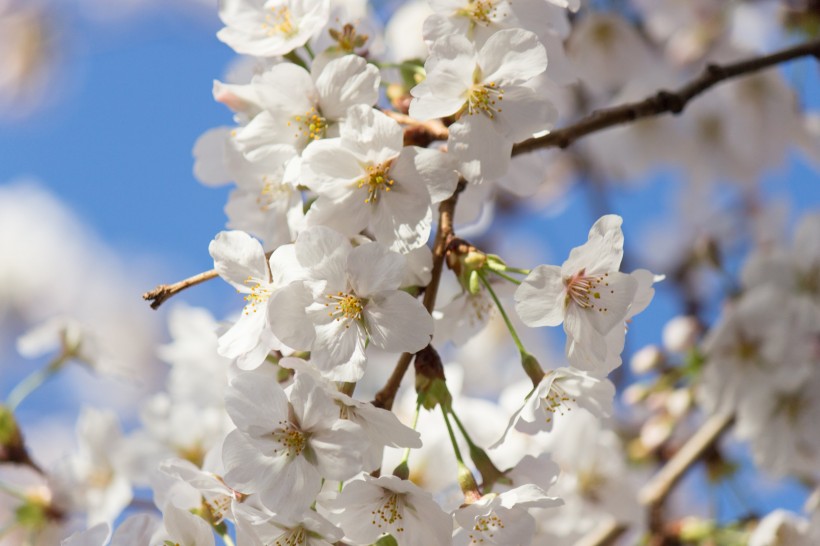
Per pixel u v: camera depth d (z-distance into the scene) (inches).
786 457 25.6
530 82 19.9
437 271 18.4
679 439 29.1
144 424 24.3
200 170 20.4
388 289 17.7
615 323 17.9
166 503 18.4
